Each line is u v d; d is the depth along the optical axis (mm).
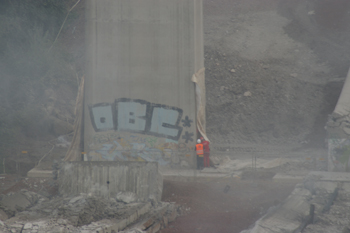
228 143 23172
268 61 31516
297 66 30844
